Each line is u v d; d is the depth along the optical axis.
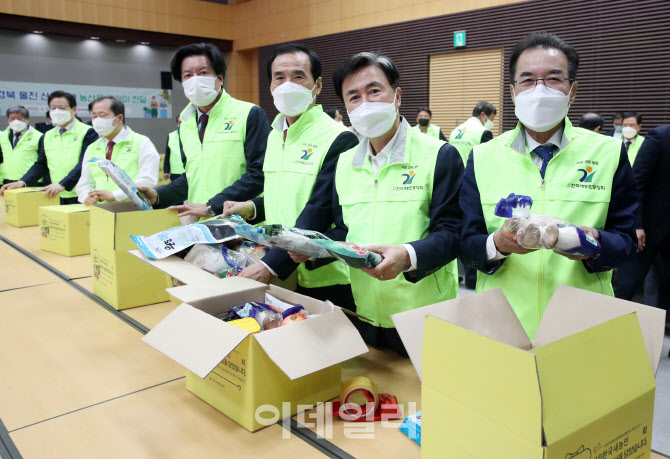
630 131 4.60
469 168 1.26
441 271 1.36
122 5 9.37
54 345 1.40
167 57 10.23
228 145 2.08
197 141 2.19
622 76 5.78
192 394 1.13
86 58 9.38
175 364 1.29
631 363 0.68
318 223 1.53
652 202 2.84
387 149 1.33
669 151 2.74
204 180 2.12
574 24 6.09
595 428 0.63
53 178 4.05
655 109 5.58
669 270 2.93
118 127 2.76
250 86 11.02
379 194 1.33
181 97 10.51
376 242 1.31
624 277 3.03
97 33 9.18
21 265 2.25
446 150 1.30
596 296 0.89
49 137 4.05
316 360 0.93
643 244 2.90
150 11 9.68
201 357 0.91
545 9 6.33
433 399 0.72
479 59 7.13
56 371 1.24
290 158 1.71
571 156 1.17
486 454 0.64
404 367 1.25
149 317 1.62
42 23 8.62
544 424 0.58
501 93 6.95
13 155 5.18
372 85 1.24
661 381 2.63
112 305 1.72
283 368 0.89
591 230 1.04
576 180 1.16
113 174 1.64
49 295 1.84
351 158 1.41
